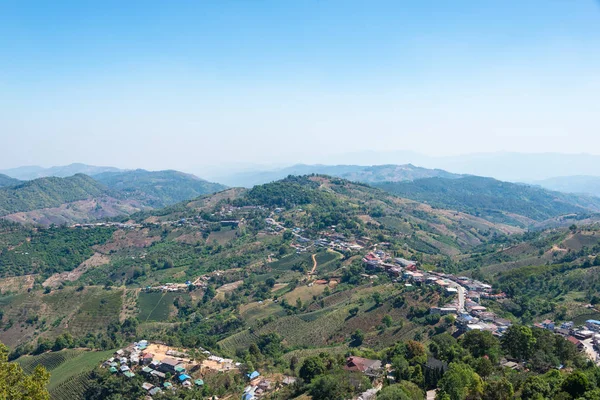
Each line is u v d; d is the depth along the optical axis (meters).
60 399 157.12
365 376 126.94
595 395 84.50
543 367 119.56
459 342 148.62
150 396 148.38
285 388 140.00
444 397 97.12
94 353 198.75
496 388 95.31
